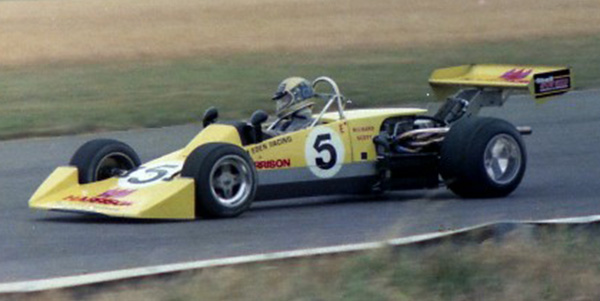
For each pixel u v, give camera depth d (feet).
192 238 54.34
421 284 42.57
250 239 54.03
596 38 183.32
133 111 113.91
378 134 67.36
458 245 48.47
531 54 164.76
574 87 126.31
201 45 188.96
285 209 64.34
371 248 46.60
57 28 223.71
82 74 151.84
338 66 154.40
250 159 60.85
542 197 67.26
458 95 73.46
